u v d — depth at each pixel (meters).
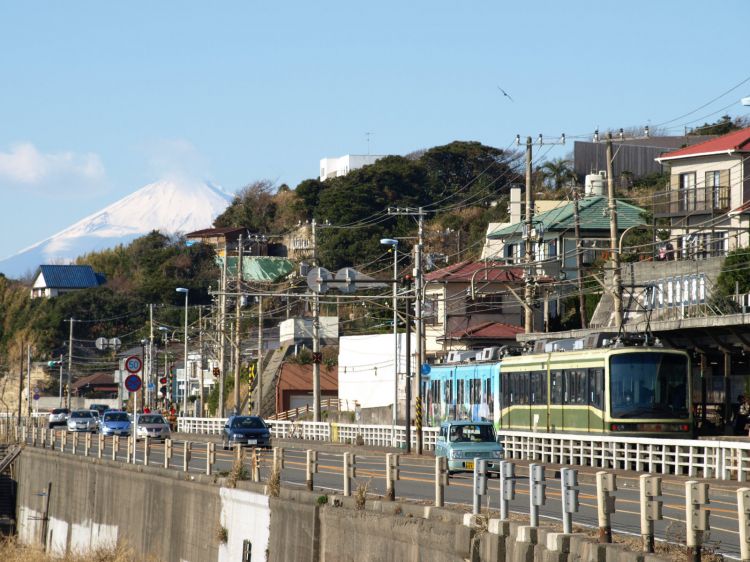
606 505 28.73
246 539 49.38
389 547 37.59
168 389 184.62
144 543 62.03
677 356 75.75
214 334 190.88
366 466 80.19
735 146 124.38
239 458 55.12
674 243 132.25
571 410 79.00
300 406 173.12
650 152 197.75
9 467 99.38
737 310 97.06
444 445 69.44
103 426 122.75
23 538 88.38
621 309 92.62
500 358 94.00
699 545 25.36
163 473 62.31
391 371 151.88
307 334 186.75
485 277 139.25
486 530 32.44
